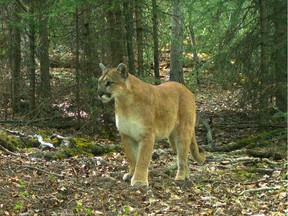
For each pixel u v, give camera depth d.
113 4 13.09
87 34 13.84
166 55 26.59
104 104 13.88
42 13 13.92
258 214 6.97
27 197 7.09
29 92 15.08
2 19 15.58
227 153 11.62
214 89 20.09
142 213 6.88
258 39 14.10
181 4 14.57
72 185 7.76
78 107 14.06
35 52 15.48
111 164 9.55
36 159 9.34
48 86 15.28
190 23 14.39
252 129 14.53
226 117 16.30
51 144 10.52
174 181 8.48
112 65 13.94
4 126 13.77
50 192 7.40
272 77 13.59
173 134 8.68
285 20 13.29
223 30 16.14
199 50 15.38
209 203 7.48
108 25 14.16
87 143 11.07
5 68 15.72
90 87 13.75
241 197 7.84
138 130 7.80
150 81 13.86
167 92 8.32
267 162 10.51
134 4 14.09
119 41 13.91
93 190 7.64
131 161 8.27
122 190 7.66
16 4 15.00
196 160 9.08
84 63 13.91
